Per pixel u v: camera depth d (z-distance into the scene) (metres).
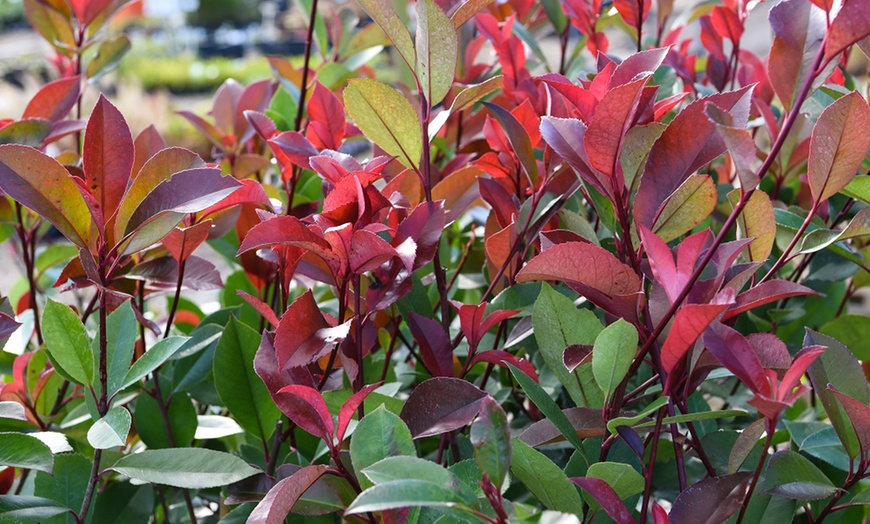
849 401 0.90
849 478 0.99
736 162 0.77
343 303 1.01
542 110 1.49
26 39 18.80
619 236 1.14
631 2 1.62
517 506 0.78
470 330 1.14
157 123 11.48
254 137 2.12
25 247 1.66
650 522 1.18
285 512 0.87
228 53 19.67
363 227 1.02
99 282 1.00
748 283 1.30
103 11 2.02
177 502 1.77
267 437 1.27
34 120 1.38
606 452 0.98
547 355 1.08
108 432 0.97
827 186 0.94
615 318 1.14
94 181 1.00
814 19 0.93
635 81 0.86
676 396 1.02
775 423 0.80
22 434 0.99
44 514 1.02
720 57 1.95
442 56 0.99
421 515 0.93
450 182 1.36
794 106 0.79
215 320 1.53
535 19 2.40
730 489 0.92
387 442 0.87
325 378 1.09
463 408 1.01
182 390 1.42
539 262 0.94
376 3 0.99
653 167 0.97
